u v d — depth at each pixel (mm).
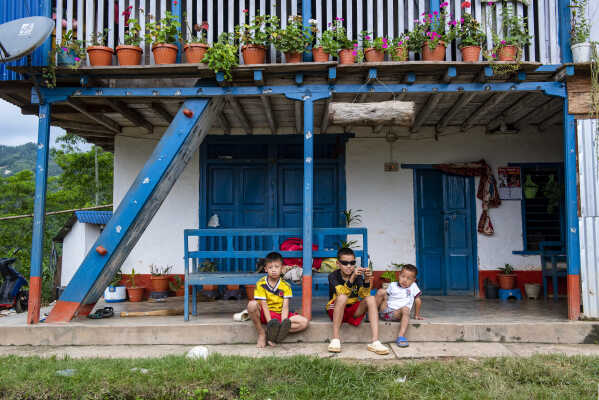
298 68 4770
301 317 4512
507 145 7012
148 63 5082
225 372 3479
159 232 6984
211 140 7082
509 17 4906
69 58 4824
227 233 4988
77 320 4992
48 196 19078
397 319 4652
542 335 4555
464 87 4898
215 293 6742
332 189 7148
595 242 4766
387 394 3158
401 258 6961
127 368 3578
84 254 7355
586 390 3164
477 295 6840
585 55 4738
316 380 3422
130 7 5074
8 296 6547
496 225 6930
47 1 4996
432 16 4883
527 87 4898
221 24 5031
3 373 3514
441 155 7039
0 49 4367
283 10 5082
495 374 3533
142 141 7086
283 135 7102
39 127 4941
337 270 4652
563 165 6969
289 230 4980
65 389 3211
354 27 6000
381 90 4926
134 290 6668
